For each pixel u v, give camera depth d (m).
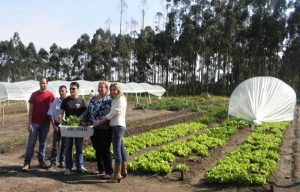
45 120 12.63
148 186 11.36
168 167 12.79
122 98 11.20
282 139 20.81
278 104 16.95
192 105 46.53
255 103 17.00
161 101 56.06
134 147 16.38
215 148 17.55
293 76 84.31
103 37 94.62
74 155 14.71
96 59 91.31
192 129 23.50
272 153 15.49
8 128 23.84
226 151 17.30
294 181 12.34
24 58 115.56
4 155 15.27
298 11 76.25
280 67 84.94
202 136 19.11
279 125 25.25
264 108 16.91
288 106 17.03
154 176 12.48
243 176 11.70
